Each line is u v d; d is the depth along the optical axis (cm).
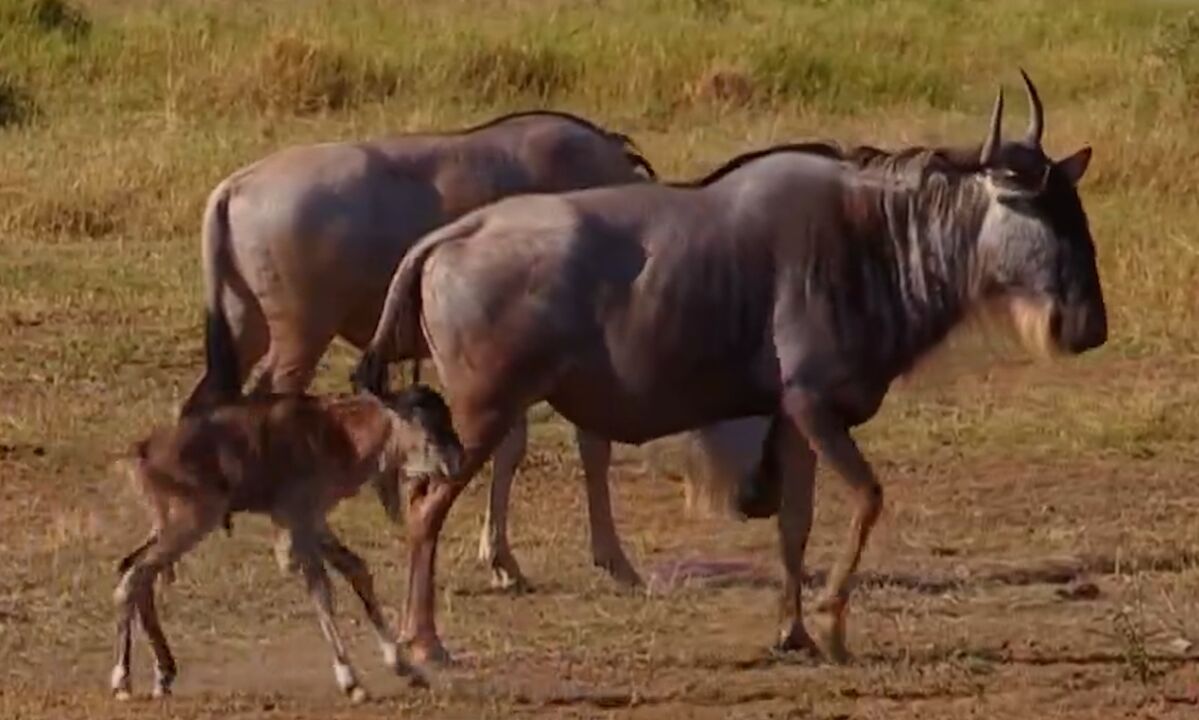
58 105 7231
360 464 3031
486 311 3094
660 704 2970
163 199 5991
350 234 3622
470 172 3684
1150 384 4675
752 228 3144
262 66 7375
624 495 4031
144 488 2995
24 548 3653
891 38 8500
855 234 3161
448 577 3566
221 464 2978
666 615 3397
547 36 7944
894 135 6956
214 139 6706
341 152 3669
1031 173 3131
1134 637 3141
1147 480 4088
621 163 3788
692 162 6562
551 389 3134
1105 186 6303
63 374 4650
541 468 4159
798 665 3148
